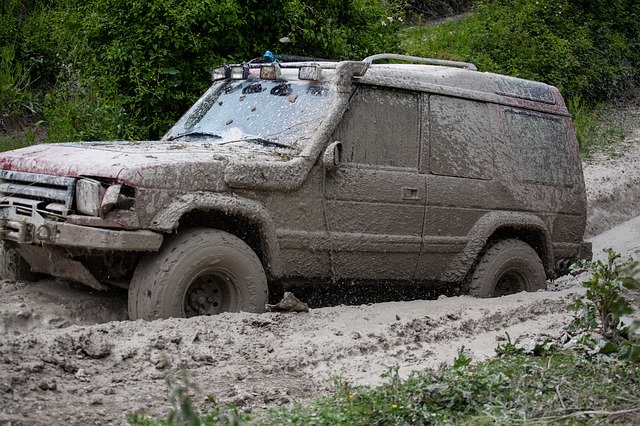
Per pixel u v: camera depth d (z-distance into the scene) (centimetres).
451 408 615
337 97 920
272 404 636
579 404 621
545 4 2717
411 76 1002
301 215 882
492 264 1062
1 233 819
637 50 2995
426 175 989
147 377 667
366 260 942
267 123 937
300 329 805
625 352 709
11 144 1552
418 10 3127
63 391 609
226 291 843
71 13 1452
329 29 1565
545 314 952
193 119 1005
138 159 794
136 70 1360
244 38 1452
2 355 635
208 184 816
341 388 664
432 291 1058
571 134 1187
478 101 1071
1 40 1822
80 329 718
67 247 792
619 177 1967
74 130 1458
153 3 1352
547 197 1127
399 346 800
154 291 787
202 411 601
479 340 843
